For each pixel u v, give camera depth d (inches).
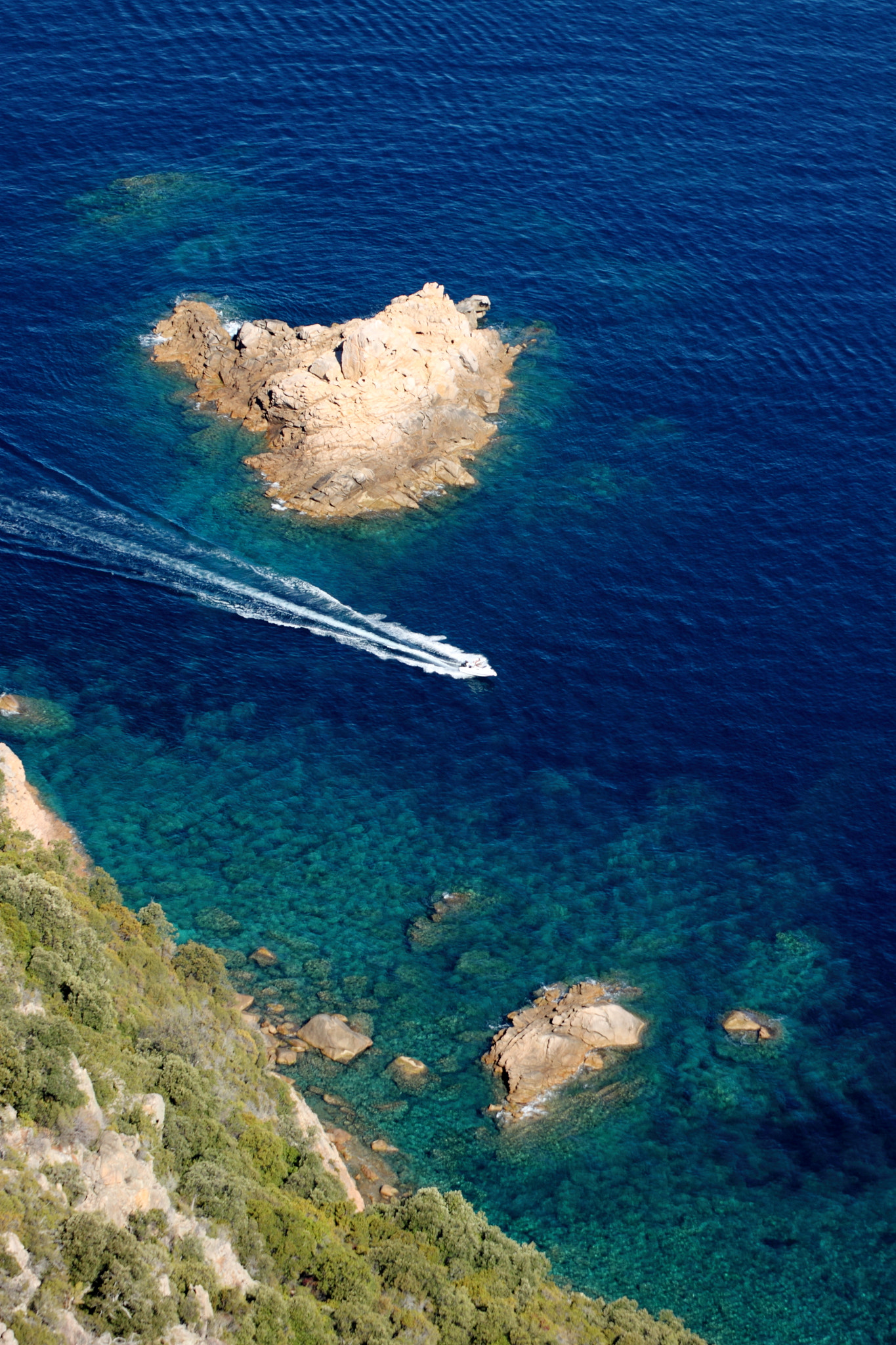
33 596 4640.8
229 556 4827.8
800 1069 3550.7
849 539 4933.6
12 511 4889.3
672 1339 2866.6
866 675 4512.8
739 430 5324.8
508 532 4950.8
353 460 5103.3
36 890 3041.3
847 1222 3255.4
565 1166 3334.2
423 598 4729.3
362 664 4510.3
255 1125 2960.1
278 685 4436.5
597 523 4985.2
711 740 4325.8
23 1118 2443.4
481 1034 3599.9
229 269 5851.4
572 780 4215.1
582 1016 3585.1
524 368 5536.4
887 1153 3388.3
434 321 5447.8
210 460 5147.6
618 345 5634.8
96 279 5787.4
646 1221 3238.2
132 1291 2278.5
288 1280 2650.1
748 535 4950.8
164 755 4207.7
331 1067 3484.3
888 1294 3132.4
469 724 4352.9
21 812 3826.3
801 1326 3073.3
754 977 3747.5
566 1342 2758.4
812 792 4192.9
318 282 5802.2
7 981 2778.1
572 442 5275.6
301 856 3981.3
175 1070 2876.5
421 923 3841.0
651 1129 3417.8
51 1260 2287.2
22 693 4340.6
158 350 5526.6
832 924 3875.5
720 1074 3531.0
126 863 3900.1
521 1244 3125.0
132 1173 2498.8
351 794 4153.5
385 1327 2596.0
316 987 3663.9
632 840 4067.4
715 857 4028.1
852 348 5625.0
